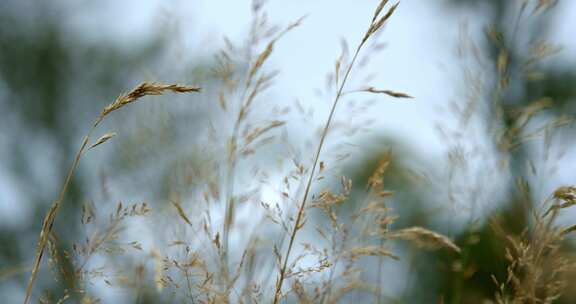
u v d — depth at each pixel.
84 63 14.82
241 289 3.13
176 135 4.34
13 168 13.93
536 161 3.98
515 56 4.44
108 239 2.90
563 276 3.22
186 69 5.22
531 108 4.43
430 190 5.11
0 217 12.29
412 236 3.24
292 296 3.09
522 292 3.09
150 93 2.51
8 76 15.05
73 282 2.87
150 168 4.09
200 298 2.87
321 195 2.89
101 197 3.54
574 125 3.98
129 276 3.27
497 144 4.22
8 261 11.84
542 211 3.04
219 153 3.85
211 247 3.18
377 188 3.21
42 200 13.70
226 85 3.61
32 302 5.07
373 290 3.48
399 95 2.68
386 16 2.68
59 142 14.96
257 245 3.38
